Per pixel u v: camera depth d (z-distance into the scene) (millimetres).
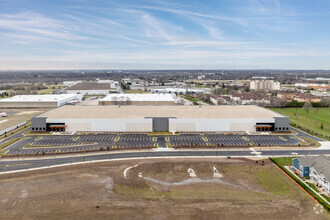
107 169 80188
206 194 66062
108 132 126438
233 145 104750
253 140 112938
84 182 71125
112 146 103562
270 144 106750
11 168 80625
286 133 125688
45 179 72812
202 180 74688
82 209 58125
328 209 58250
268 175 77438
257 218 56000
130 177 74875
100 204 60281
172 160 88125
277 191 68125
